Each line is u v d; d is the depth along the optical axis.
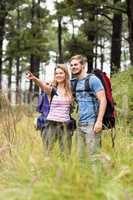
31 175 5.72
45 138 7.39
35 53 35.69
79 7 23.41
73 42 30.12
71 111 7.52
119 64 29.50
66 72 7.42
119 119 10.23
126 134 8.12
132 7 21.95
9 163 6.52
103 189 5.11
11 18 37.88
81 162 6.03
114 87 13.99
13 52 35.25
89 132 6.98
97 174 5.52
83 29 31.41
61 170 5.40
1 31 35.91
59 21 40.09
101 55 34.41
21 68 52.00
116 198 5.01
